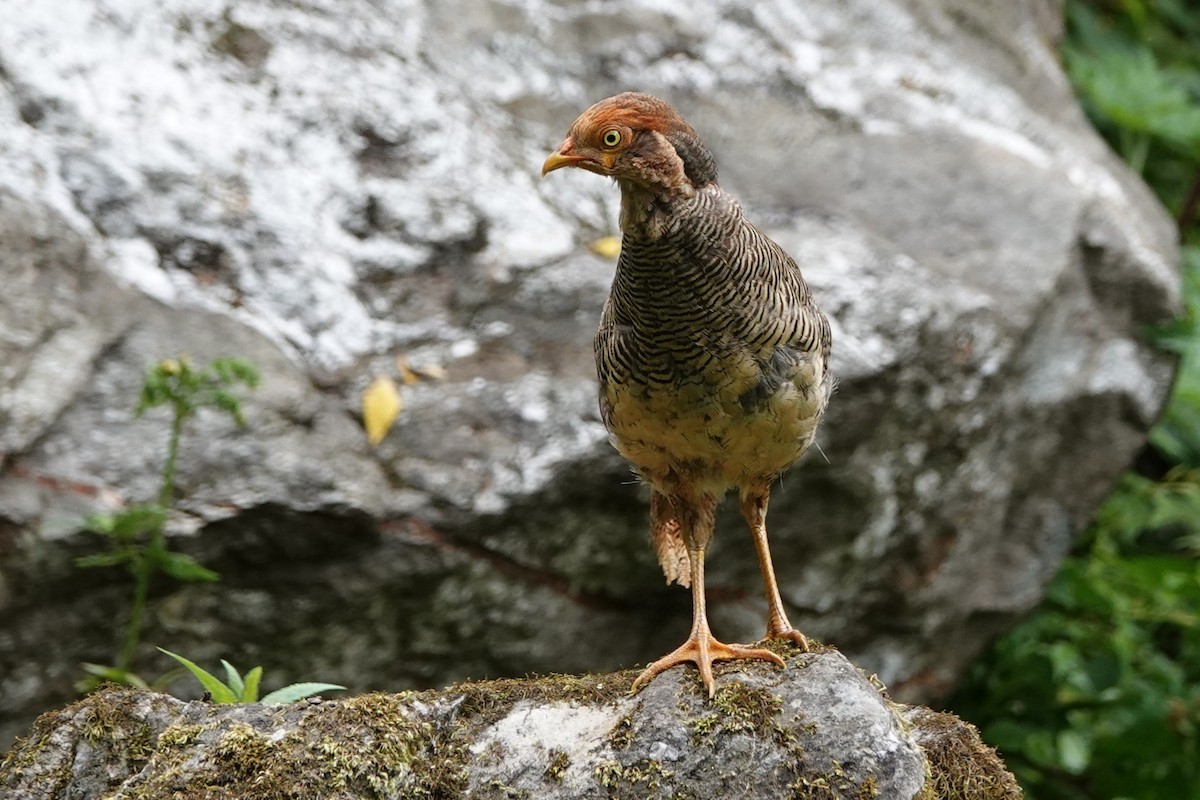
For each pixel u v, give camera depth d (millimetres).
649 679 6000
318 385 9078
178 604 8531
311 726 5617
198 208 9461
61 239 8953
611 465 8969
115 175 9375
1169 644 12406
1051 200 10828
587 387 9234
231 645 8719
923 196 10883
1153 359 11000
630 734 5664
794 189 10898
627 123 5914
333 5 11039
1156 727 10414
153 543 7816
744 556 9523
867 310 9438
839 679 5848
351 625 8859
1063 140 12016
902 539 9891
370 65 10703
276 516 8414
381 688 9094
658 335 6141
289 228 9609
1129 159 13961
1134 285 10781
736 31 12078
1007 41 13180
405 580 8734
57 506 8109
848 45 12281
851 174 11047
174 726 5723
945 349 9539
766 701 5699
